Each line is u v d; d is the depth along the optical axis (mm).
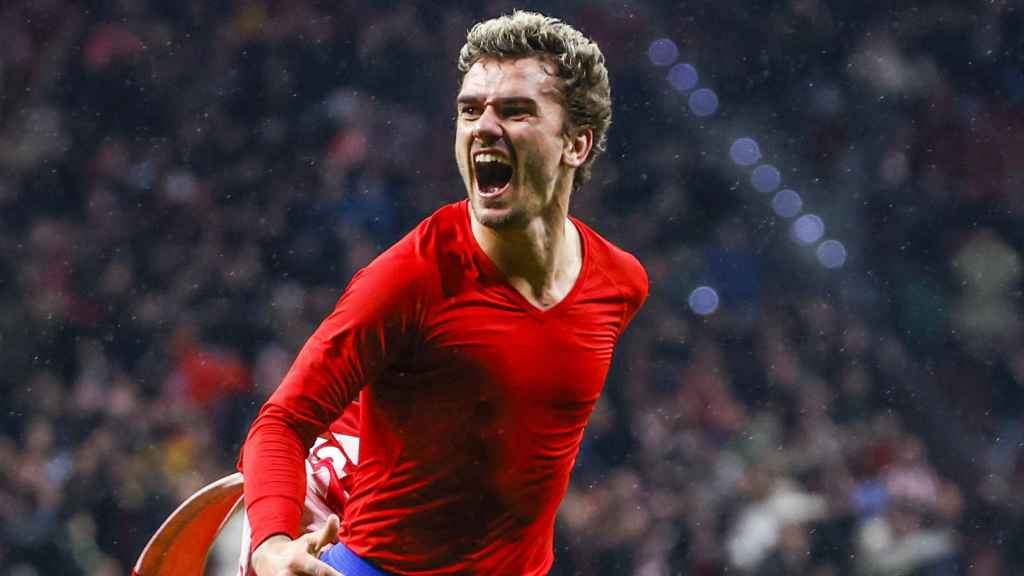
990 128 32531
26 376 26016
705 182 31156
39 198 30359
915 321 29609
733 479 22656
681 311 28734
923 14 34000
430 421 5984
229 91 31906
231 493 6793
